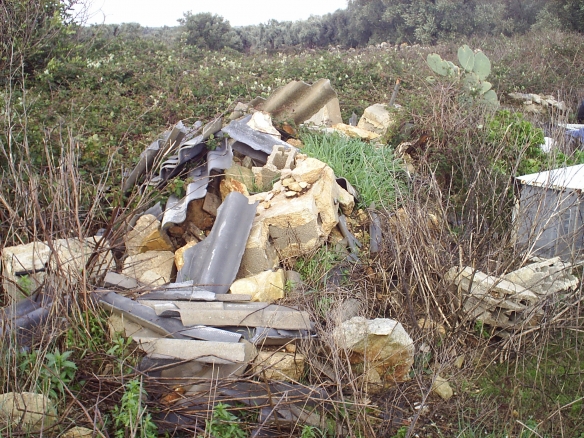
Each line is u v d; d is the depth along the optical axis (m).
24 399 2.91
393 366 3.73
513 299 4.14
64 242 4.03
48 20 8.70
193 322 3.54
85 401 3.16
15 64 7.57
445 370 3.89
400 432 3.39
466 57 7.77
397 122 6.99
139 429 3.02
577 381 3.90
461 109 7.01
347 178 5.63
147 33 21.84
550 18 20.36
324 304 4.05
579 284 4.51
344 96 9.19
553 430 3.47
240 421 3.23
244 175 5.26
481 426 3.54
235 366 3.39
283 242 4.51
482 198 5.38
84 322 3.48
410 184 5.77
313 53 15.17
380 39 25.20
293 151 5.41
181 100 8.07
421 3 23.19
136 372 3.23
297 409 3.34
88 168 5.64
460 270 4.34
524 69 12.93
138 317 3.52
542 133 7.00
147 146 6.22
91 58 9.37
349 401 3.48
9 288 3.80
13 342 3.27
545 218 4.91
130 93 8.41
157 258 4.48
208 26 19.89
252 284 3.98
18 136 5.09
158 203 4.93
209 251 4.19
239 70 10.01
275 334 3.62
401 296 4.30
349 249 4.80
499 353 4.09
